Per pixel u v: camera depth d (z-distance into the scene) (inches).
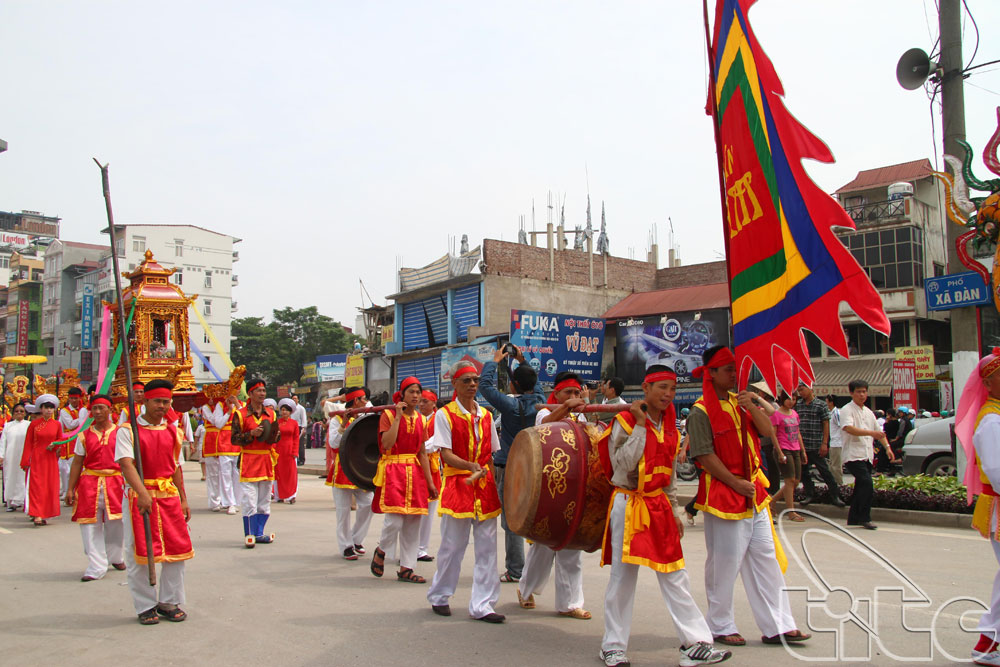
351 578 300.0
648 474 185.3
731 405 202.1
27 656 204.2
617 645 189.0
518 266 1266.0
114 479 307.4
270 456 384.5
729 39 220.4
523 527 204.5
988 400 185.9
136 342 536.1
